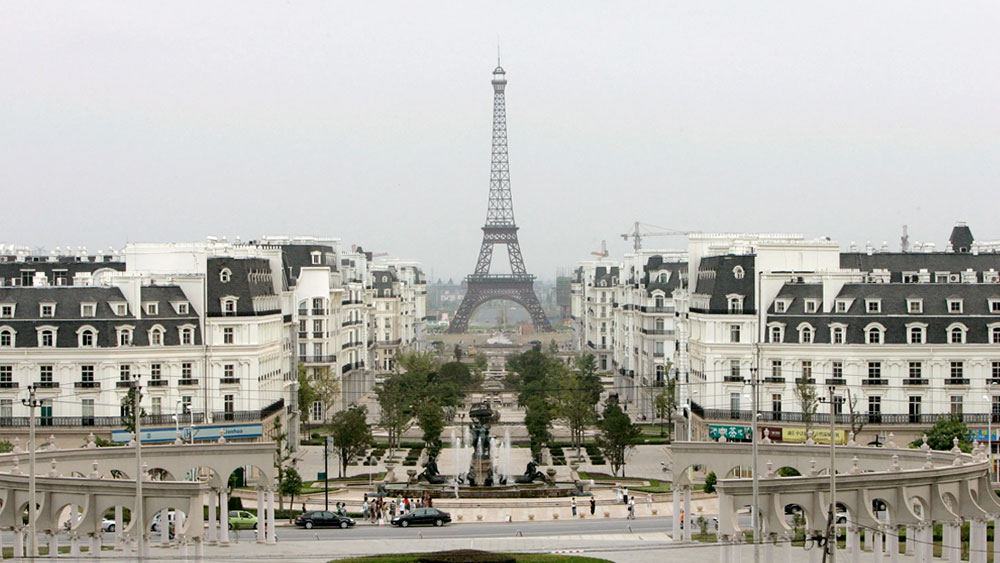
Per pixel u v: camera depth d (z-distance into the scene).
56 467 187.38
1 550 178.25
